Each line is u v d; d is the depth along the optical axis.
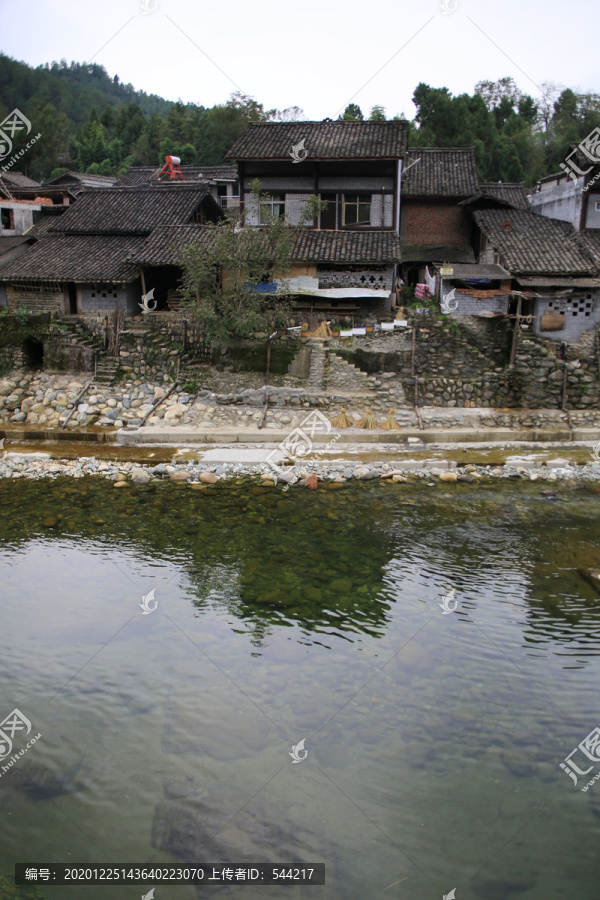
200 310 23.02
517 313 23.12
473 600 12.56
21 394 24.81
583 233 25.89
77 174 48.84
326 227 27.94
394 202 27.34
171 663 10.81
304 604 12.52
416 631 11.62
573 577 13.38
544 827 7.79
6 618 12.12
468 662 10.77
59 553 14.73
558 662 10.74
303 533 15.55
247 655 10.99
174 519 16.44
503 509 16.84
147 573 13.76
